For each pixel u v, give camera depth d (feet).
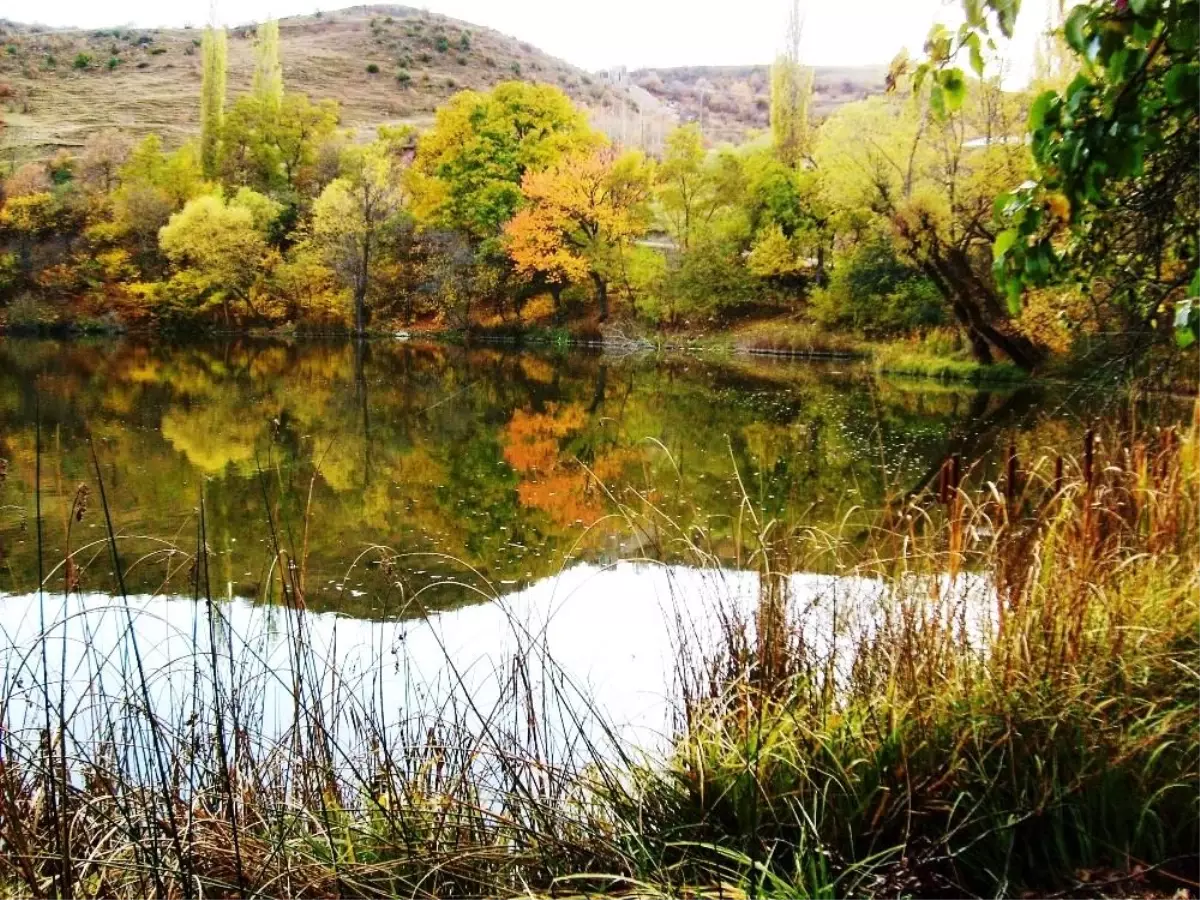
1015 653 8.10
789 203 96.63
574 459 35.96
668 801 7.95
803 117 102.12
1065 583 8.72
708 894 6.46
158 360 75.87
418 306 110.01
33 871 6.38
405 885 6.98
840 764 7.54
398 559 21.77
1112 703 7.70
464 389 60.13
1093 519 9.73
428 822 7.63
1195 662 7.97
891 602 9.00
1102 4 4.82
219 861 6.92
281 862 6.98
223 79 134.92
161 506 26.71
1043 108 5.31
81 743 8.36
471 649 14.32
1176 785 7.09
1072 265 10.66
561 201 102.27
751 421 46.21
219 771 8.07
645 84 306.55
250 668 11.04
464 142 116.37
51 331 102.17
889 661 8.49
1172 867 6.78
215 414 45.73
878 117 65.57
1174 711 7.24
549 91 116.47
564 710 10.66
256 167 131.23
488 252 109.09
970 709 7.73
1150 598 8.84
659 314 101.09
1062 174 5.37
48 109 171.42
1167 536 10.43
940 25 5.71
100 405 47.91
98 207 107.34
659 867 6.81
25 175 112.57
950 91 5.83
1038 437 38.22
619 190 104.01
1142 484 11.39
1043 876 7.00
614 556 21.70
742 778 7.70
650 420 46.70
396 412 48.65
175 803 7.66
